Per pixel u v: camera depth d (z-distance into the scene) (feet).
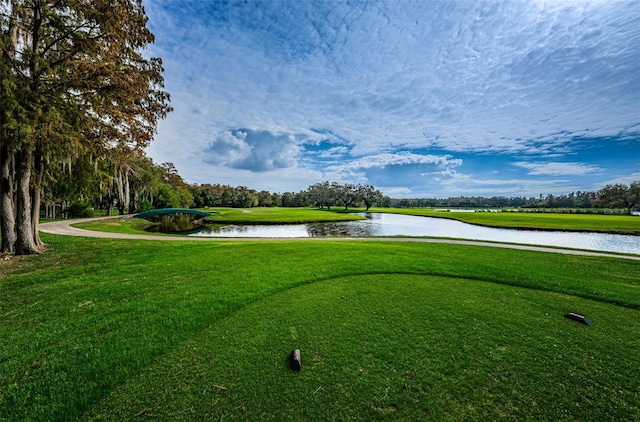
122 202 115.75
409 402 9.36
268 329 14.53
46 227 66.39
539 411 9.00
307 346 12.83
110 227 71.41
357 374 10.80
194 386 10.13
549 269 27.73
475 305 18.04
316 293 20.16
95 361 11.66
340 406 9.16
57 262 29.91
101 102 35.19
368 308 17.38
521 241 67.41
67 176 43.60
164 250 36.52
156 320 15.53
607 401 9.48
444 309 17.30
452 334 14.06
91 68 31.53
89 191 53.01
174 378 10.59
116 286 21.43
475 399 9.52
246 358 11.85
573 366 11.46
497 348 12.78
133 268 26.99
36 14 32.17
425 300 18.86
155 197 156.87
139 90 35.99
